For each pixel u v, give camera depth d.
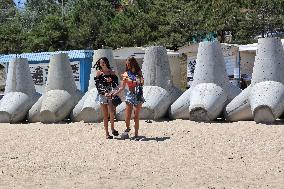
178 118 13.30
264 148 8.78
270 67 12.61
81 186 6.56
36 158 8.66
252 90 12.55
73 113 14.08
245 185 6.36
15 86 14.95
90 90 14.30
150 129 11.43
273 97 12.02
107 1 49.78
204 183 6.52
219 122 12.50
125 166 7.72
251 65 25.31
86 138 10.69
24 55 24.81
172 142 9.68
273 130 10.66
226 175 6.93
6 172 7.57
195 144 9.38
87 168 7.68
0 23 60.81
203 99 12.79
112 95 10.52
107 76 10.55
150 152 8.78
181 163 7.79
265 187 6.24
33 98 14.95
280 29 33.88
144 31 37.66
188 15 35.62
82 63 23.61
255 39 34.03
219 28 34.47
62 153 9.05
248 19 34.09
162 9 38.72
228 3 34.91
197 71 13.55
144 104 13.20
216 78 13.30
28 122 14.49
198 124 12.10
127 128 10.51
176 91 14.14
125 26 38.84
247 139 9.69
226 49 23.84
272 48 12.74
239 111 12.53
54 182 6.84
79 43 42.75
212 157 8.19
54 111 13.98
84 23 42.75
